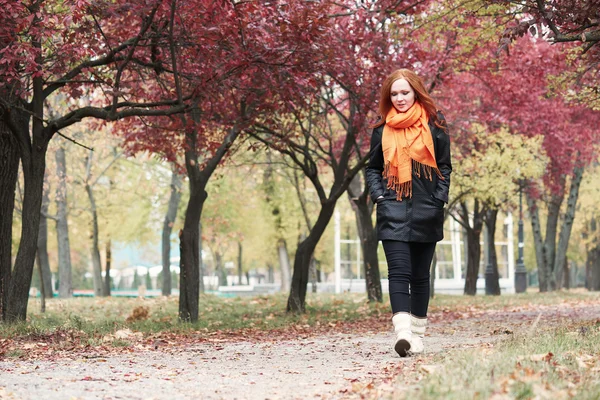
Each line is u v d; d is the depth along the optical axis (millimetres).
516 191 29766
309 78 13109
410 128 6652
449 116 22875
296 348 8906
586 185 40000
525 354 5844
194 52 12914
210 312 18703
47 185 31641
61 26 12867
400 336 6609
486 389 4180
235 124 15352
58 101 26297
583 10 9250
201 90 12953
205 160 16766
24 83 12148
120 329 11781
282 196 40000
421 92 6691
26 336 10445
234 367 6859
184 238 14992
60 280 32562
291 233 40719
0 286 12812
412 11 14812
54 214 36281
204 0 11477
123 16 12516
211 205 36938
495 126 25609
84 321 12883
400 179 6598
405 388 4621
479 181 24641
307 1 13055
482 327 12109
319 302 22516
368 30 17953
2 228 13031
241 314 17531
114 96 12367
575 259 53062
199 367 6895
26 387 5445
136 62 13164
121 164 35781
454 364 5258
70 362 7363
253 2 11766
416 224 6621
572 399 4141
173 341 10344
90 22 12047
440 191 6672
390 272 6684
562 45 15977
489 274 31438
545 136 27344
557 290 33031
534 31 9594
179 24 12336
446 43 18953
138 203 37656
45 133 12812
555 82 16000
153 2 11484
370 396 4535
